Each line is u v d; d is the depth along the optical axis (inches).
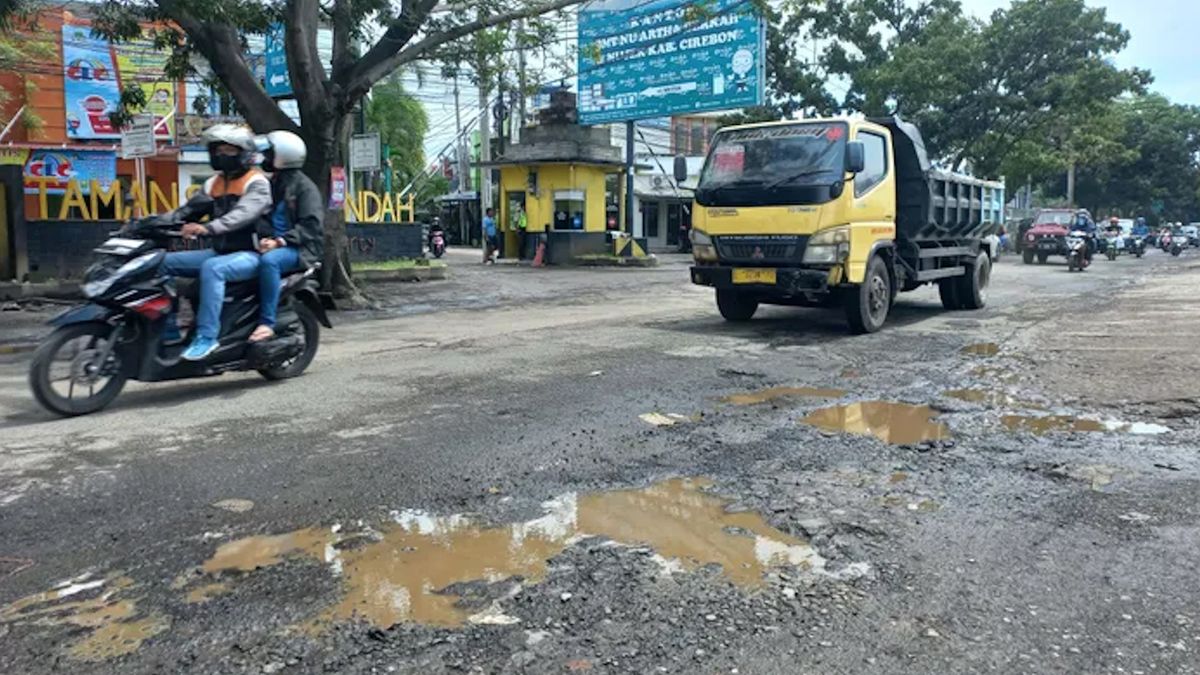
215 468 176.2
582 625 110.7
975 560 131.3
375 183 1034.1
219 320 242.1
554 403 235.5
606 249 992.9
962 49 1104.8
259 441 196.7
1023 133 1255.5
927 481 169.6
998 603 117.0
